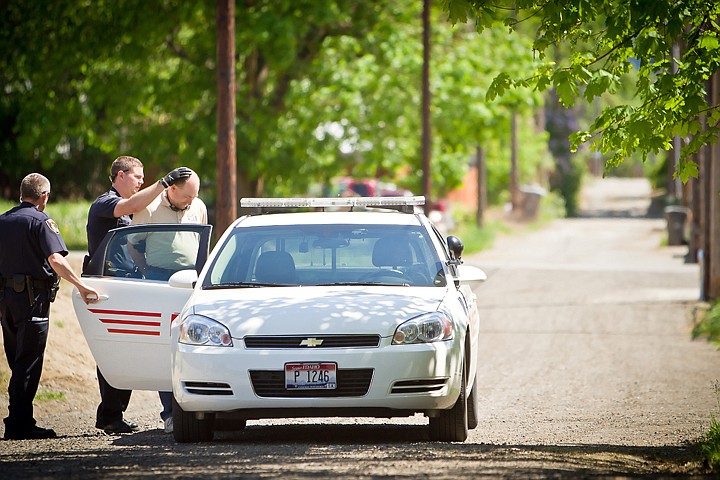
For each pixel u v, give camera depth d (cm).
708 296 9244
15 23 11956
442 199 18438
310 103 12019
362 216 3906
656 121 3672
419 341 3353
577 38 3738
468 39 13138
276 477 2681
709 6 3556
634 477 2744
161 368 3775
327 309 3388
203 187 13038
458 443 3491
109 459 3144
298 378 3297
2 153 14788
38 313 3859
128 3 11725
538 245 16375
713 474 2898
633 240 17125
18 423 3859
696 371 6075
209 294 3578
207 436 3553
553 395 5269
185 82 11906
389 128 12300
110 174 4028
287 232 3809
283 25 11288
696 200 12888
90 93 12006
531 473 2720
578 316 8650
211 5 11512
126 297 3791
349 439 3675
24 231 3822
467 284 4119
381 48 12162
